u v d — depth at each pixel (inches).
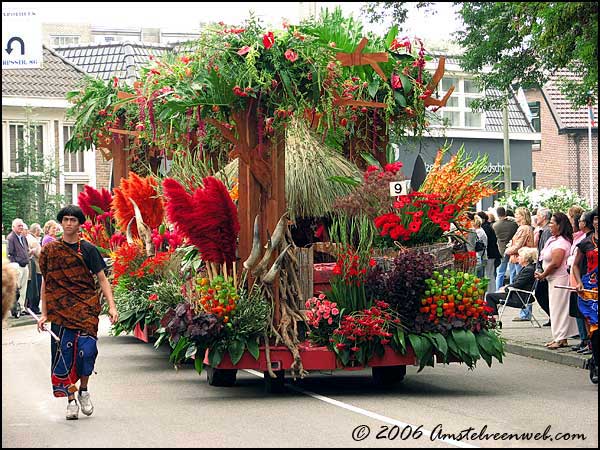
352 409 444.5
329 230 530.6
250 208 494.3
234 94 485.4
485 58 845.2
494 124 1747.0
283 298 483.5
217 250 489.7
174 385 529.3
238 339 471.8
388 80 568.1
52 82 1542.8
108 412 446.0
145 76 618.8
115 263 630.5
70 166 1552.7
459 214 520.1
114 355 671.8
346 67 546.0
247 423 411.2
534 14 662.5
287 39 483.2
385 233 502.6
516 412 436.1
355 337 472.4
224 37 484.1
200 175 559.2
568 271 638.5
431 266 481.4
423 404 458.6
